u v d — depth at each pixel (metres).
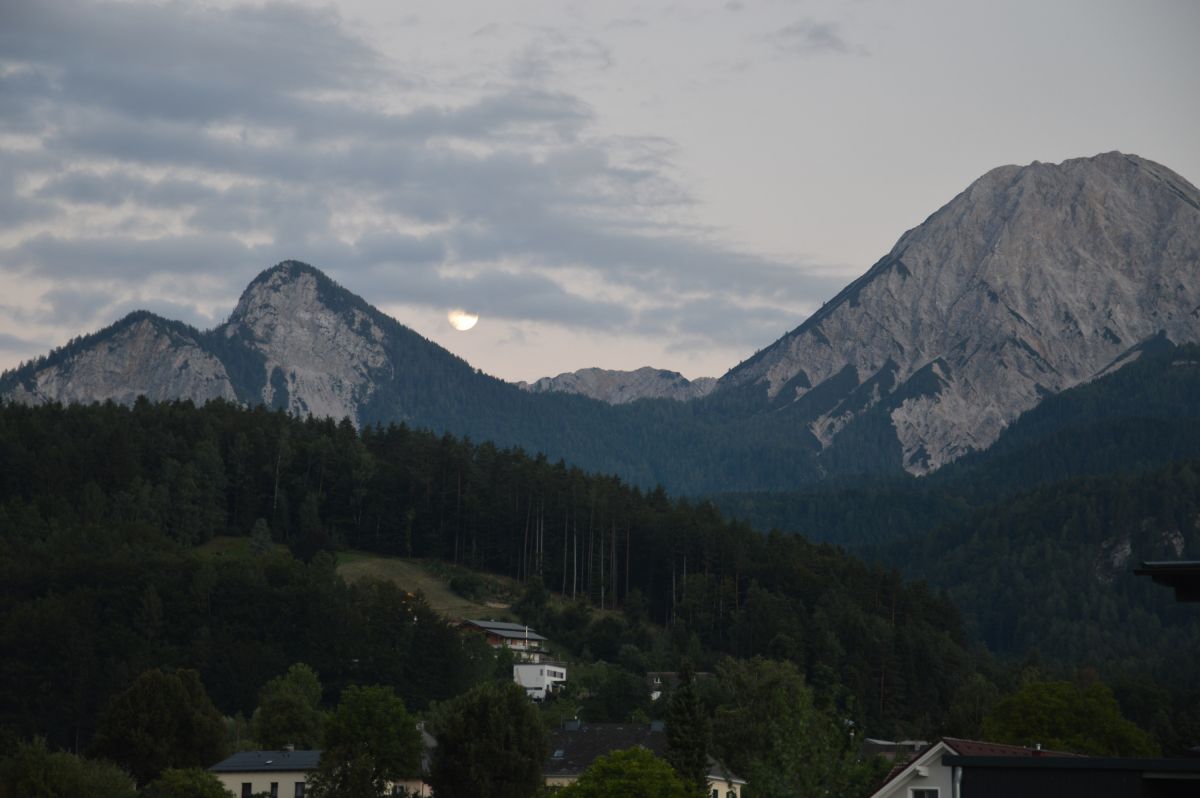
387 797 151.38
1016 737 148.12
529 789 147.12
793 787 87.62
